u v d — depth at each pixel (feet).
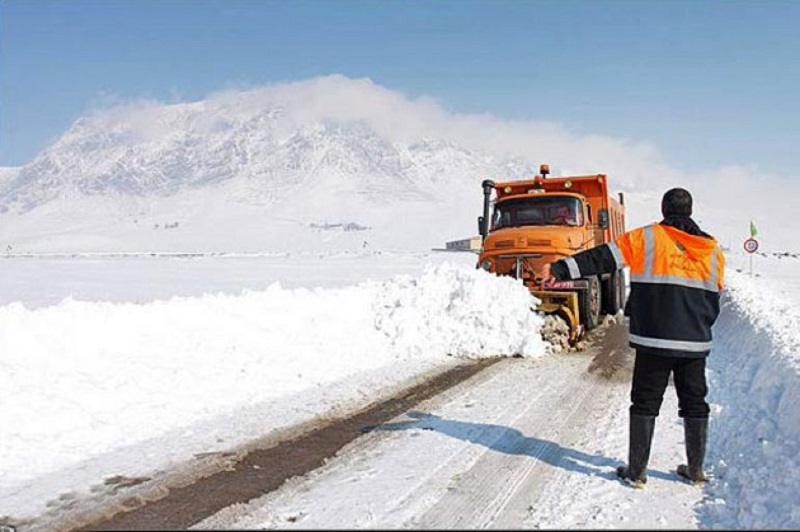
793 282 87.71
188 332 28.45
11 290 100.17
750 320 32.78
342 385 25.50
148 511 13.93
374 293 37.63
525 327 32.58
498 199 44.42
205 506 14.10
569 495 14.46
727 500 14.11
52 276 142.31
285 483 15.34
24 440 18.22
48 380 21.91
